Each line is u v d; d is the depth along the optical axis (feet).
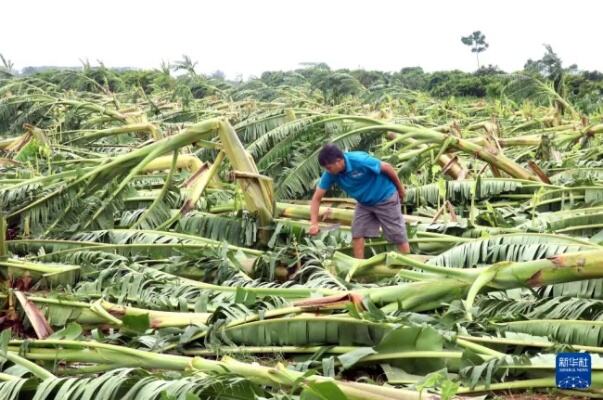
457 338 15.47
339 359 15.21
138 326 17.40
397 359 15.21
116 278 20.86
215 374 13.44
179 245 24.23
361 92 101.50
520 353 15.55
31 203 27.55
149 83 117.39
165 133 54.39
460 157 41.75
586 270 16.15
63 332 16.88
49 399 13.15
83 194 27.37
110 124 63.36
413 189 32.07
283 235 25.99
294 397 12.98
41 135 42.63
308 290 18.57
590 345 15.93
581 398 14.19
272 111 50.14
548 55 80.74
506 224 27.04
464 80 122.31
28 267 20.95
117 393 12.84
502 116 73.05
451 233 26.32
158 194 29.68
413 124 53.21
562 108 74.18
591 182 31.35
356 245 24.72
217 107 75.82
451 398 13.30
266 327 16.67
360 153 24.12
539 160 42.27
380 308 17.42
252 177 26.48
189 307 18.85
